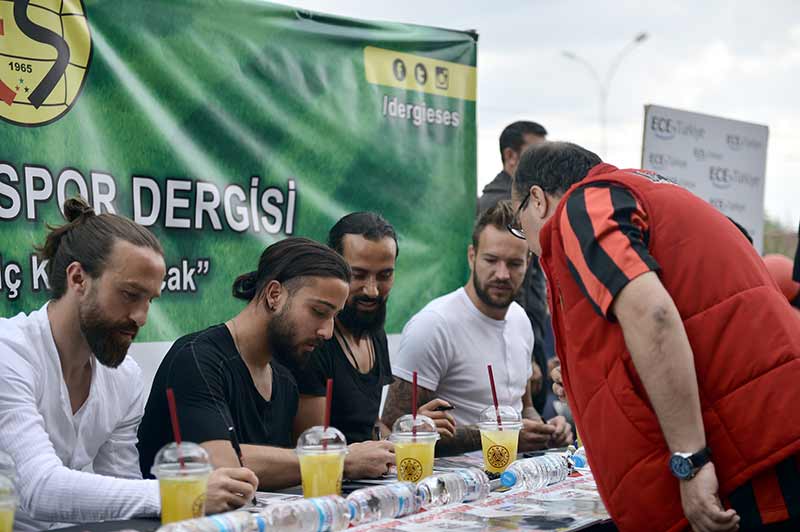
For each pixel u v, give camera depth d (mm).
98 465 2627
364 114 3980
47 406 2395
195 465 1916
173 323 3350
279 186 3691
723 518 2004
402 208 4125
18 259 2949
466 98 4383
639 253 2047
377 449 2688
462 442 3295
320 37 3824
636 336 2010
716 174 5434
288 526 1920
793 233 13148
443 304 3713
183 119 3393
